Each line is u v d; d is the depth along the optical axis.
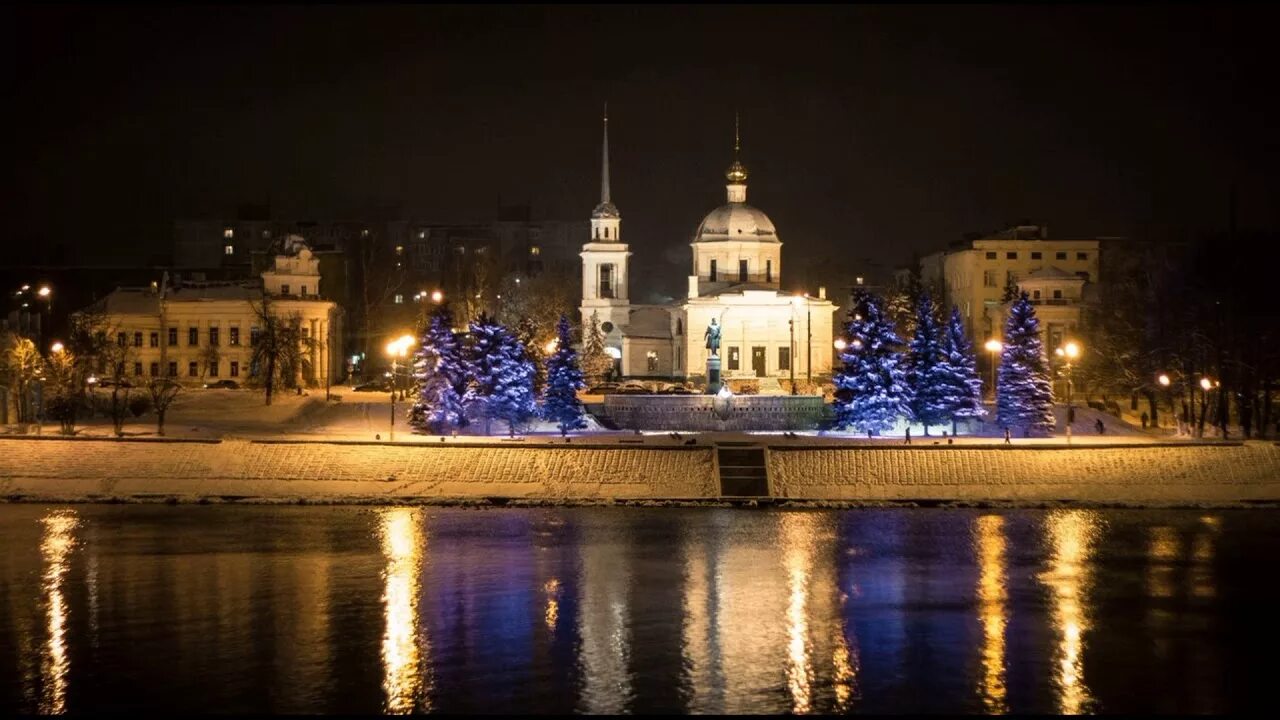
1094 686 79.12
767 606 93.31
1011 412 152.62
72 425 146.38
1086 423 159.38
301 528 115.56
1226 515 123.38
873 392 149.75
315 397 177.88
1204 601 94.88
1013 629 88.75
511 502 126.25
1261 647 85.44
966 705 76.44
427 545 109.62
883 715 74.88
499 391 149.62
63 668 80.75
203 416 160.88
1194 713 75.62
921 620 90.31
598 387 187.88
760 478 129.62
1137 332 168.75
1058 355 188.25
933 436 150.12
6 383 154.12
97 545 109.06
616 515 121.62
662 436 147.00
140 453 133.75
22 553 106.25
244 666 81.12
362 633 87.00
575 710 75.12
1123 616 91.62
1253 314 166.38
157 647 84.19
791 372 181.75
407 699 76.44
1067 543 111.56
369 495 128.50
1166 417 168.38
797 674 80.44
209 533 113.56
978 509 125.25
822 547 109.62
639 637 86.56
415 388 178.50
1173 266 179.12
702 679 79.56
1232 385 161.62
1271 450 133.50
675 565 103.38
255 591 95.94
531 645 85.00
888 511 124.00
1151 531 116.25
